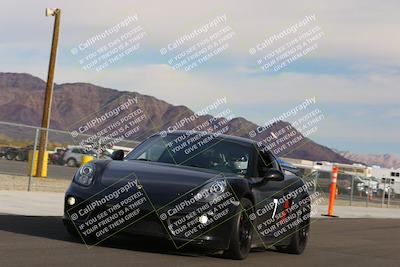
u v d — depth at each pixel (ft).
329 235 38.99
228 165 24.53
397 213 80.02
